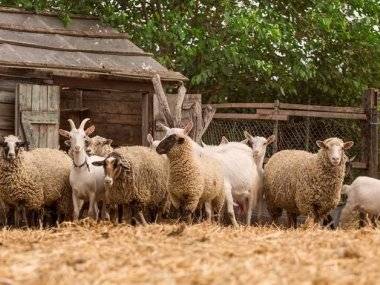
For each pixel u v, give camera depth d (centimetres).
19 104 1655
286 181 1458
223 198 1484
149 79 1833
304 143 1972
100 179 1518
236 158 1602
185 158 1334
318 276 680
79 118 2038
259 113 1889
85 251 837
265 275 685
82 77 1759
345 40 2347
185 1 2286
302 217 1819
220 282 655
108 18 2092
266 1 2314
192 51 2150
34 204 1466
